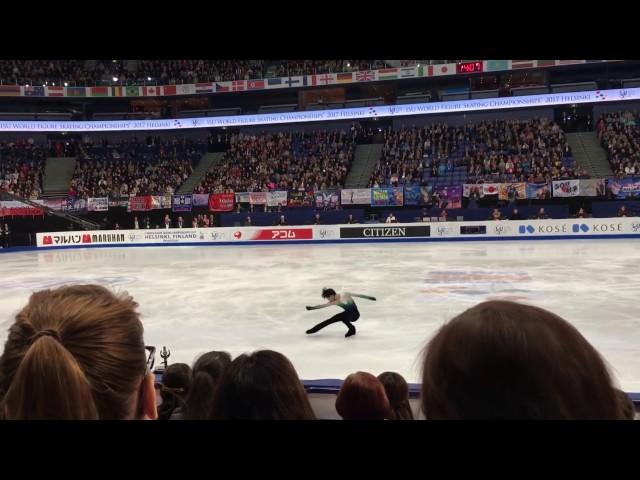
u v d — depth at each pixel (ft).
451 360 3.08
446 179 113.39
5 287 53.62
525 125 119.55
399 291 43.80
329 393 17.24
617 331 29.09
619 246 74.33
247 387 5.49
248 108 151.53
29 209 113.80
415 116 137.80
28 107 145.59
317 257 73.36
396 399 11.64
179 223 108.68
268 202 111.55
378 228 96.99
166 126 133.69
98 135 148.05
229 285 50.31
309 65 141.79
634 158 103.09
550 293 40.73
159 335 31.78
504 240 90.99
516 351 2.93
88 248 106.01
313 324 33.58
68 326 3.51
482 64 121.90
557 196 96.53
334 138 133.08
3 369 3.59
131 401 3.71
